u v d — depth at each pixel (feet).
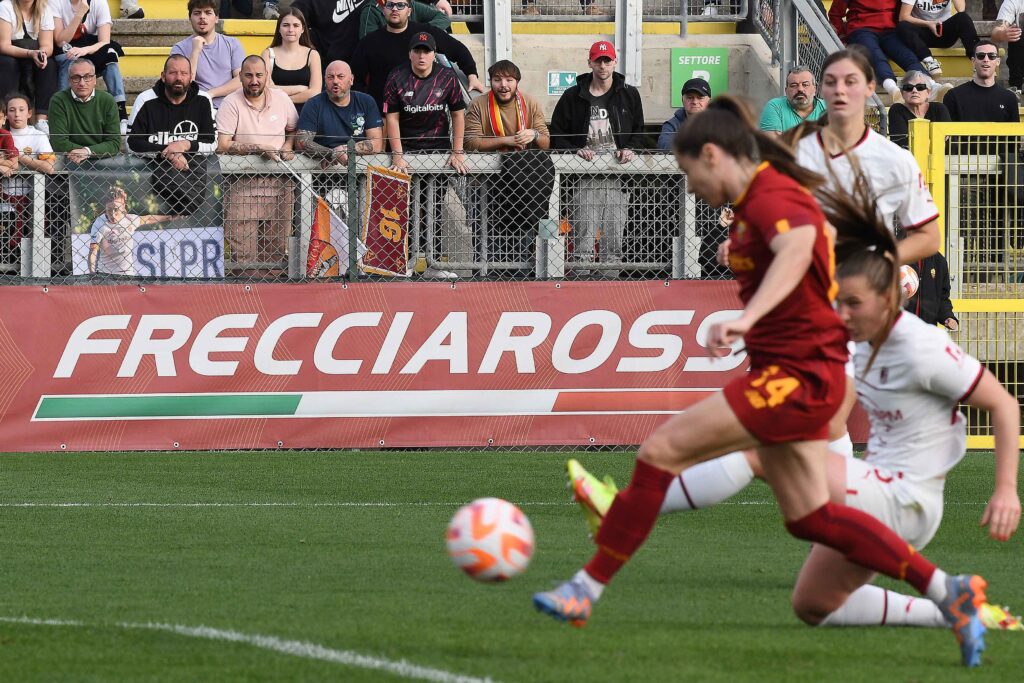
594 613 50.39
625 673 39.34
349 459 109.09
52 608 51.34
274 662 40.96
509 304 112.47
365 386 112.06
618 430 112.47
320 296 111.86
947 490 95.50
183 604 52.26
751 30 174.09
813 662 41.42
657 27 176.04
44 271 112.88
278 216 113.80
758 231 40.32
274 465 105.50
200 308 111.65
